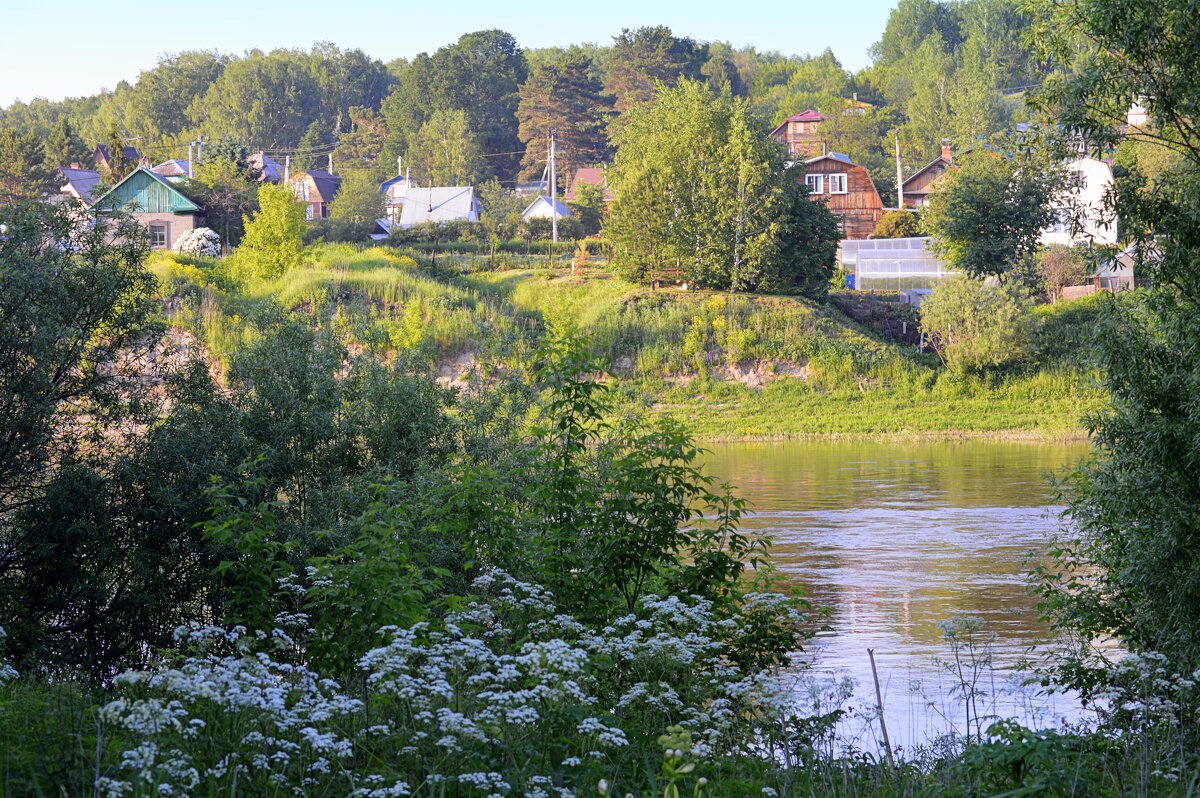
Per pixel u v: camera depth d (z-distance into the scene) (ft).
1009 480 120.47
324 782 21.03
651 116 234.58
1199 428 35.47
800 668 30.81
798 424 176.65
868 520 95.35
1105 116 40.34
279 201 202.49
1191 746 27.94
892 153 463.01
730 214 210.59
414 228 298.56
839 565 75.51
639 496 35.63
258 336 63.41
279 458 55.98
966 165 215.31
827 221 220.02
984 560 76.84
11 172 378.53
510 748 21.84
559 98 485.15
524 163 486.38
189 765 19.57
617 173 232.32
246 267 198.70
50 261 51.01
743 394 189.47
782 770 24.85
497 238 266.98
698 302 206.80
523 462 60.54
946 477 124.36
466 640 23.02
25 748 20.97
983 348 183.32
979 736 28.81
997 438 168.25
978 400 183.01
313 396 59.88
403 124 543.80
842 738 33.27
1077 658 40.19
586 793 21.76
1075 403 178.29
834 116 486.38
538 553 34.53
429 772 21.34
